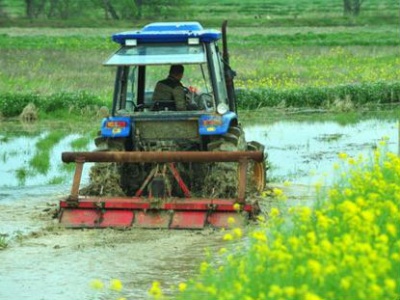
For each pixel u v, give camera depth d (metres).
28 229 32.78
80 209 33.50
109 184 35.56
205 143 35.78
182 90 35.97
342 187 30.83
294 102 77.25
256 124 65.75
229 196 34.88
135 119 35.50
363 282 17.30
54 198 39.19
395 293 19.78
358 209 22.89
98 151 35.34
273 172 45.03
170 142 35.75
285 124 65.50
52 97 71.56
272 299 18.44
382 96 79.94
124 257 28.83
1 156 50.91
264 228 26.72
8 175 45.50
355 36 170.25
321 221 22.12
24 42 150.00
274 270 19.20
